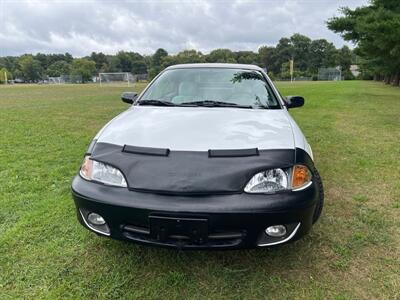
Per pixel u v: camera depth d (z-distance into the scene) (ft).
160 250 8.13
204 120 8.23
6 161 15.60
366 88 92.73
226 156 6.68
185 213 6.20
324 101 47.85
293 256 7.90
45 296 6.50
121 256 7.88
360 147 18.61
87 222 7.23
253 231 6.39
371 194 11.67
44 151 17.60
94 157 7.23
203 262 7.68
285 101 11.38
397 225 9.41
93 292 6.64
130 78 176.24
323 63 304.30
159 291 6.72
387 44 51.52
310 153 7.95
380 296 6.55
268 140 7.25
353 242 8.50
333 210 10.36
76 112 35.09
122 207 6.48
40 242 8.43
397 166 14.90
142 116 8.79
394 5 54.85
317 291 6.70
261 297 6.57
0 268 7.34
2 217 9.82
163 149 6.88
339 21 61.36
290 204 6.46
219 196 6.31
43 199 11.19
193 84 10.89
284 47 308.40
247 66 12.15
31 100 52.75
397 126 25.75
